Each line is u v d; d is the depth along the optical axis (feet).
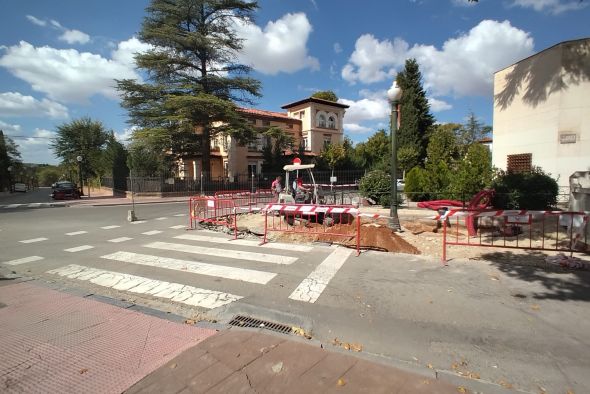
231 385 9.31
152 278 19.60
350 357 10.75
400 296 15.94
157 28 92.58
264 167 121.08
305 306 15.14
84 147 157.17
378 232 26.53
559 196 44.45
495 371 10.08
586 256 21.21
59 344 11.85
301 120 153.17
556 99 45.03
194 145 101.24
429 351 11.27
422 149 107.65
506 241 26.12
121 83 92.38
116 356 11.00
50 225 42.16
